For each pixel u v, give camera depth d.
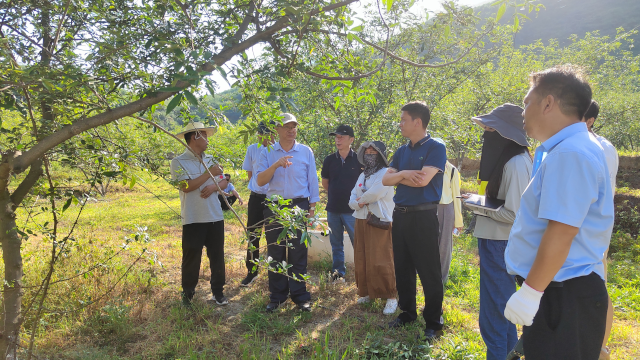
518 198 2.53
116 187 17.02
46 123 2.15
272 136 2.31
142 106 1.77
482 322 2.76
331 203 4.91
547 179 1.55
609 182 1.57
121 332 3.29
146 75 1.90
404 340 3.32
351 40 2.15
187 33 1.80
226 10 2.16
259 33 1.92
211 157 2.36
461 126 8.82
